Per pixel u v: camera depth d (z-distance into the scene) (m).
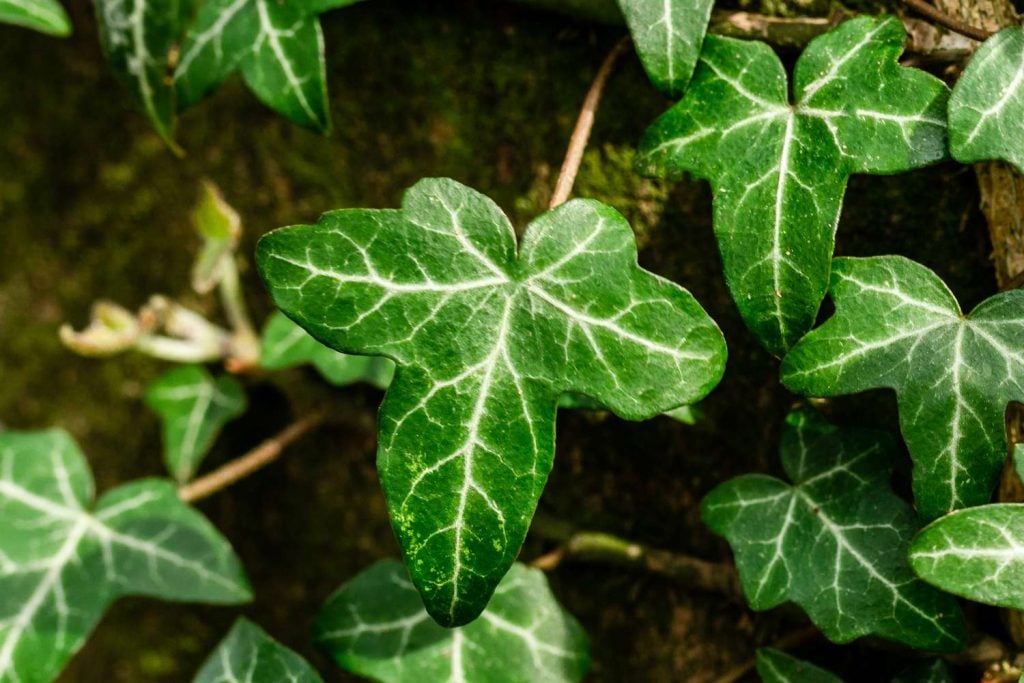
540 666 0.29
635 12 0.27
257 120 0.32
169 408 0.33
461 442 0.26
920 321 0.27
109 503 0.31
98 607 0.30
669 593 0.30
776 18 0.28
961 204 0.28
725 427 0.30
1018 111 0.26
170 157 0.33
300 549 0.33
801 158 0.27
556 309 0.26
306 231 0.26
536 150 0.30
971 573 0.26
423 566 0.26
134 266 0.34
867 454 0.28
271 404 0.33
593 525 0.30
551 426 0.26
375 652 0.29
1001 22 0.27
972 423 0.26
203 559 0.30
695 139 0.27
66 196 0.34
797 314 0.27
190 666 0.34
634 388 0.26
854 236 0.29
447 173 0.31
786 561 0.28
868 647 0.29
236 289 0.33
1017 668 0.28
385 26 0.30
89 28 0.33
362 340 0.26
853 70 0.27
